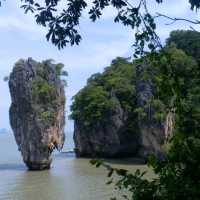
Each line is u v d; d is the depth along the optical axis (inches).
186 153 216.5
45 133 3129.9
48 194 1975.9
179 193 202.8
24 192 2048.5
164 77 235.8
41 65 3390.7
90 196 1859.0
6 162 3644.2
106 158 3779.5
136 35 251.1
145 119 3203.7
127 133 3745.1
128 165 3090.6
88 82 4195.4
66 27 260.1
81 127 3966.5
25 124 3166.8
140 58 252.1
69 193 1971.0
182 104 226.2
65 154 4338.1
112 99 3786.9
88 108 3865.7
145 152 3280.0
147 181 213.2
